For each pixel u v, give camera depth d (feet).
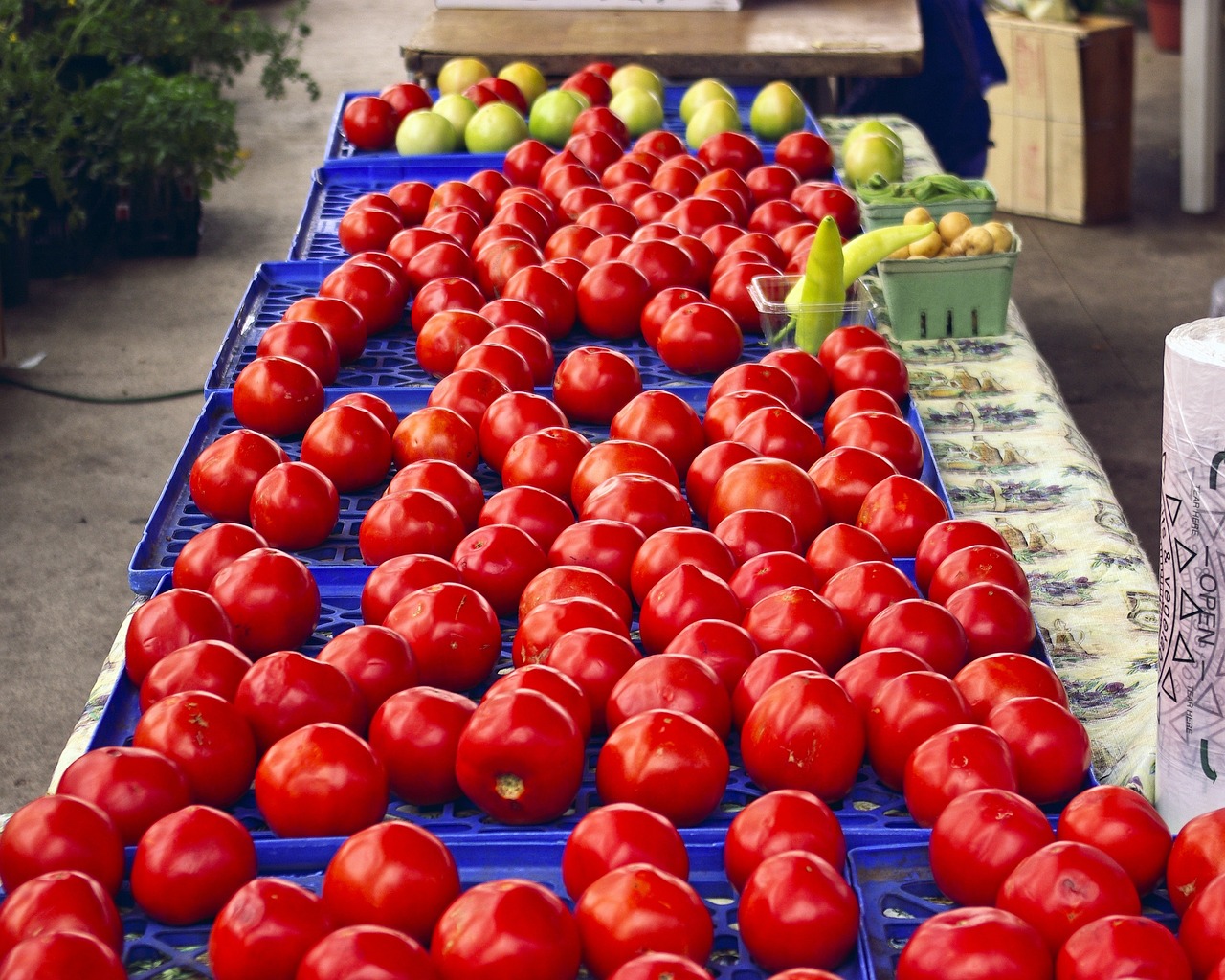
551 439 5.46
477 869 3.60
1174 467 3.53
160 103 17.30
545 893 3.12
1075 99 18.48
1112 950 2.93
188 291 17.21
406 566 4.56
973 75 14.16
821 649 4.20
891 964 3.30
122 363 15.42
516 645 4.30
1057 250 18.35
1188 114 19.01
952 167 14.64
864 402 5.80
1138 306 16.62
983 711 3.97
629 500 4.95
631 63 11.87
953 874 3.38
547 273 6.98
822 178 9.48
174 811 3.66
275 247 18.58
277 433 5.99
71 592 11.59
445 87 11.27
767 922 3.18
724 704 3.93
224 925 3.12
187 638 4.26
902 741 3.82
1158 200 19.93
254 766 3.90
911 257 7.44
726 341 6.52
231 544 4.75
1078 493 6.01
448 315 6.55
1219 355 3.40
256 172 21.36
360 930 3.00
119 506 12.82
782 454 5.42
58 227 17.26
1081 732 3.83
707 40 12.10
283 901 3.14
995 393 6.96
